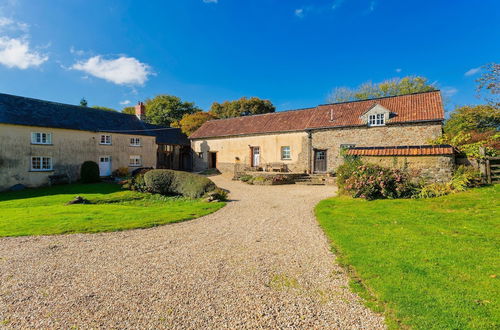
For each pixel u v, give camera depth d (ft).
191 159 94.27
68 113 68.23
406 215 23.86
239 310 10.31
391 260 14.23
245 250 17.21
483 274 12.32
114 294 11.68
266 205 33.94
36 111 61.67
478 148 33.94
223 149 85.05
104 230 22.30
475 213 23.04
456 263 13.53
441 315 9.41
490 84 45.14
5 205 36.91
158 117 142.41
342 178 37.17
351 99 118.73
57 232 21.70
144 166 82.28
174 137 98.99
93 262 15.47
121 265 14.97
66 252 17.21
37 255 16.67
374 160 36.11
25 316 10.05
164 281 12.88
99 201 39.14
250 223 24.59
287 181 59.93
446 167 31.99
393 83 107.65
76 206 34.55
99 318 9.88
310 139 65.62
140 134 81.15
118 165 75.20
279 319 9.72
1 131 53.36
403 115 55.11
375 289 11.46
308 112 74.43
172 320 9.70
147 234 21.34
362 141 58.54
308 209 30.66
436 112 52.01
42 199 40.52
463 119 67.36
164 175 45.34
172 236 20.71
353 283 12.21
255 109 136.26
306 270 13.93
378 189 32.55
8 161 54.24
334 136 62.23
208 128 94.12
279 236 20.22
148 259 15.85
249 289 11.98
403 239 17.57
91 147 68.95
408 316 9.50
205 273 13.74
